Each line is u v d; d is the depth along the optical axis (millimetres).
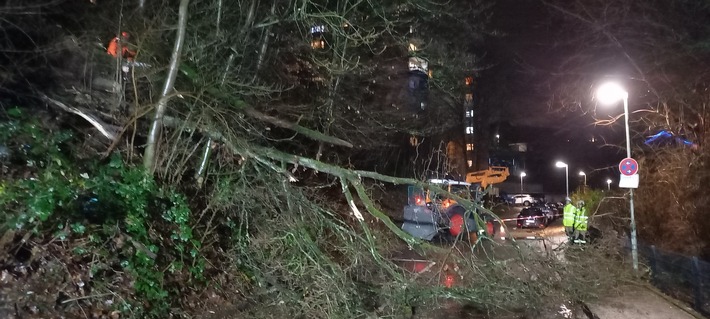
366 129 17812
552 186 69688
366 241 10250
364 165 20516
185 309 7590
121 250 7172
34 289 6148
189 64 9625
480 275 9828
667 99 16719
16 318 5750
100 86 9469
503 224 10453
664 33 15914
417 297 9625
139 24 9055
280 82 13211
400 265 11266
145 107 8453
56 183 7047
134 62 8609
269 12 12078
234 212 9664
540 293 10094
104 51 9141
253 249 9242
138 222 7465
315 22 12680
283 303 8664
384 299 9484
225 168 10016
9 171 7234
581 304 10422
